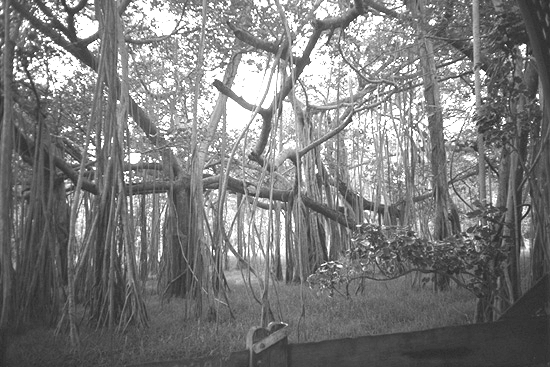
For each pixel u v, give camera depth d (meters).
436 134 14.41
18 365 7.50
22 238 10.02
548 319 4.65
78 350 8.09
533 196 7.05
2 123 7.41
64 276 14.33
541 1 4.95
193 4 11.70
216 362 4.27
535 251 7.95
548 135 6.09
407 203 16.41
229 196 31.16
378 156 18.38
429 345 4.55
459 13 10.39
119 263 10.37
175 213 15.17
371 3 13.14
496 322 4.62
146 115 13.12
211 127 13.66
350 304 11.92
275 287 10.09
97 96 9.13
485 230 7.15
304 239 18.14
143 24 12.44
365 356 4.47
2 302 7.12
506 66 7.14
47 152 10.54
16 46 8.58
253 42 10.53
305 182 18.64
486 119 7.08
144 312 10.20
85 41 10.92
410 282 16.47
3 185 7.01
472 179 20.02
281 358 4.36
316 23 10.62
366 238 7.34
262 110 11.95
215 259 12.77
